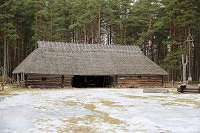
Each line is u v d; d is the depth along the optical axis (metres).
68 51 31.73
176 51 33.22
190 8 34.97
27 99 14.22
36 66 27.27
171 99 14.58
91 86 36.44
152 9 43.12
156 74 31.12
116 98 15.05
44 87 27.81
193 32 48.78
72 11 47.78
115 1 45.56
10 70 45.00
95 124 7.22
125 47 35.25
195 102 12.92
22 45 46.53
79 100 13.75
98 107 10.84
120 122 7.52
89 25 51.69
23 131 6.32
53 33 47.25
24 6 43.12
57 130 6.43
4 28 37.22
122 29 51.94
